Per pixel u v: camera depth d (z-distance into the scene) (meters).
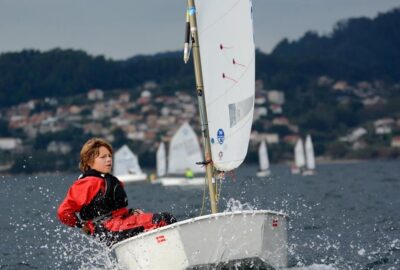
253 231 29.38
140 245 29.67
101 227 30.30
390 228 54.66
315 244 45.72
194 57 32.44
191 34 32.41
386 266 37.50
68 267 40.44
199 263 28.92
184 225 28.59
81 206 30.06
